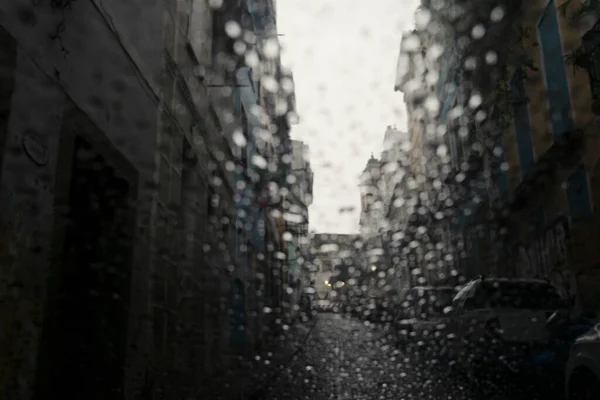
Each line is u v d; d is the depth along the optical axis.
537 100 10.08
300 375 7.65
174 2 6.44
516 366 5.93
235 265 10.54
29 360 3.17
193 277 7.14
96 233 4.64
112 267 4.65
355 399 5.77
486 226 14.62
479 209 15.30
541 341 5.88
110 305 4.59
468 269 16.61
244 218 11.84
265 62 15.82
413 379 6.93
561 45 8.77
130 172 4.89
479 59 11.27
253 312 12.55
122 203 4.76
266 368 8.37
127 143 4.86
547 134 9.69
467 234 16.70
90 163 4.36
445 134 18.88
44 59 3.38
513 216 12.48
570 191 8.91
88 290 4.55
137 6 5.29
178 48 6.60
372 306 19.64
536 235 10.98
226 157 9.89
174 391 6.07
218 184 9.12
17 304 3.04
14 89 3.02
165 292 5.86
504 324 6.07
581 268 8.60
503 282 7.02
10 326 2.97
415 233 23.20
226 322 9.35
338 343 12.73
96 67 4.21
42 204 3.33
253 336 12.31
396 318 11.82
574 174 8.76
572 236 8.80
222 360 8.87
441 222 19.97
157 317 5.53
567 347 5.52
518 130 11.34
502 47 10.50
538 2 9.62
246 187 12.30
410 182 24.06
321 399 5.86
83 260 4.57
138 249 5.01
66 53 3.69
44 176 3.35
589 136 8.16
